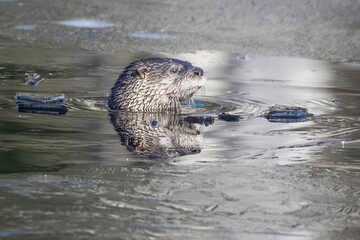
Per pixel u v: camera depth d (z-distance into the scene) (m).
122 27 55.22
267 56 48.81
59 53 47.78
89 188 26.48
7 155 29.52
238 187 27.00
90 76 42.53
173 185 27.00
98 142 31.58
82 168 28.33
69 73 43.00
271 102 38.72
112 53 48.22
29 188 26.30
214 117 36.16
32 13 59.19
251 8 60.94
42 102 36.94
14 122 33.94
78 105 37.16
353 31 55.03
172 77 37.28
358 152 31.06
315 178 28.06
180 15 59.19
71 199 25.50
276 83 42.47
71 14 59.09
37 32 53.22
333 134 33.56
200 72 37.66
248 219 24.42
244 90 40.84
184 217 24.41
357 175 28.42
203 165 29.11
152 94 37.12
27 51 47.97
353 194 26.66
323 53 49.78
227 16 58.94
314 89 41.44
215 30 55.03
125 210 24.78
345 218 24.69
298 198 26.20
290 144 31.98
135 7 61.78
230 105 38.09
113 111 36.53
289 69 45.69
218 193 26.41
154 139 32.38
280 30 55.19
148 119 35.59
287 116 36.16
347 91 41.16
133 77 37.41
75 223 23.72
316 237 23.27
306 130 34.12
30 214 24.25
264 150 31.09
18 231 23.08
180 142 31.95
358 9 60.50
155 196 25.98
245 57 48.38
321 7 60.97
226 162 29.55
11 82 40.59
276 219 24.48
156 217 24.34
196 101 38.75
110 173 27.92
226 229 23.66
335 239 23.16
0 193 25.80
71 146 30.88
